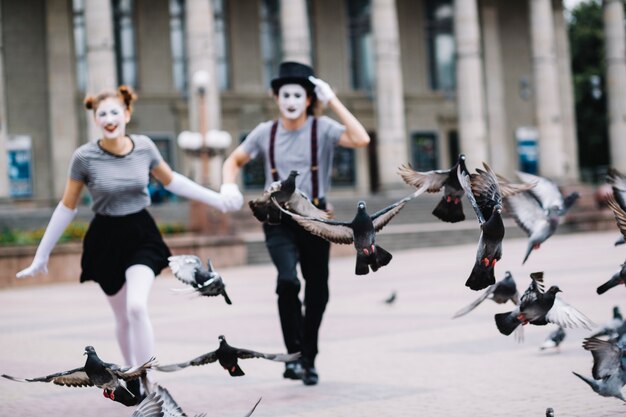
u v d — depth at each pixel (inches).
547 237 269.1
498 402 369.1
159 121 2470.5
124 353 414.6
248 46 2586.1
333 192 2659.9
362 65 2714.1
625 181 244.4
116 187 393.4
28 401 420.5
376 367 470.3
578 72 3737.7
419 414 353.7
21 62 2365.9
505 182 272.1
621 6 2783.0
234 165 444.1
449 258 1497.3
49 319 806.5
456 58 2532.0
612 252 1357.0
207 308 842.8
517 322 242.1
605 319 592.7
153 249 396.5
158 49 2474.2
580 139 3722.9
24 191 2352.4
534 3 2655.0
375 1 2422.5
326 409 371.6
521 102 2947.8
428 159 2792.8
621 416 331.0
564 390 386.9
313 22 2674.7
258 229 1877.5
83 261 405.1
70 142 2385.6
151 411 248.5
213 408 383.2
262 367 492.7
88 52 2137.1
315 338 432.8
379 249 252.1
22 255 1314.0
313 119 442.3
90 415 386.0
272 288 1049.5
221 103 2544.3
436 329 605.0
